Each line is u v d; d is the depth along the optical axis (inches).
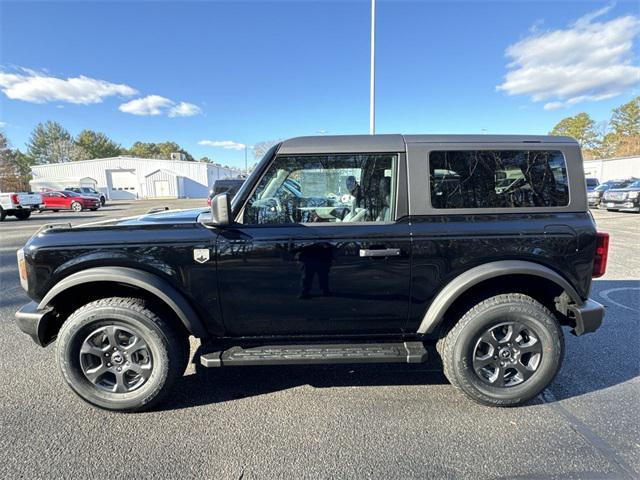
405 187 101.3
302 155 102.3
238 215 102.0
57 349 102.1
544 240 100.9
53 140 3004.4
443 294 101.9
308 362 101.7
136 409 104.2
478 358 105.3
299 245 99.9
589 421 99.8
